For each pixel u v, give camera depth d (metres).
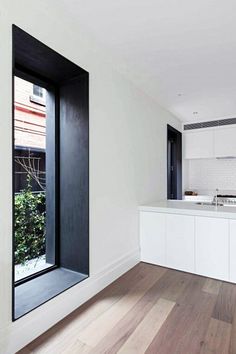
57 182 2.36
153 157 3.53
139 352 1.51
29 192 2.72
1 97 1.40
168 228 2.86
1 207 1.40
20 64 1.97
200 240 2.64
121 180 2.70
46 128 2.38
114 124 2.57
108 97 2.46
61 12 1.70
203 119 4.73
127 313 1.93
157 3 1.59
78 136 2.21
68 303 1.92
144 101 3.26
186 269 2.73
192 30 1.89
